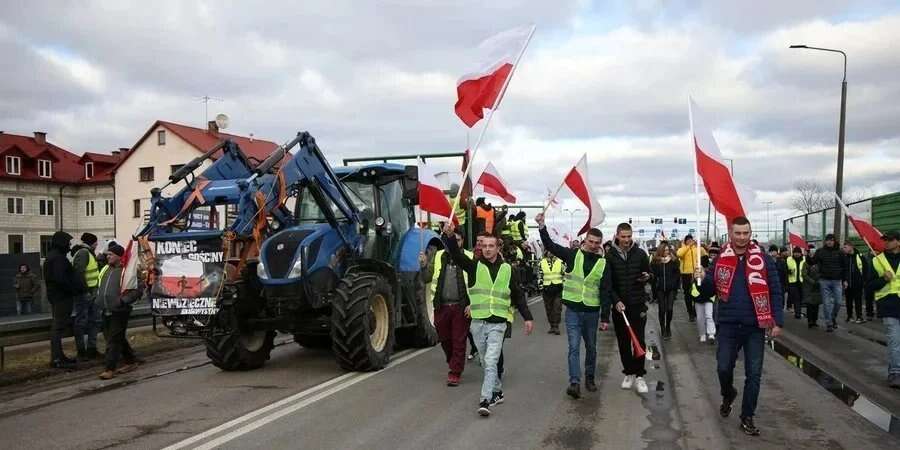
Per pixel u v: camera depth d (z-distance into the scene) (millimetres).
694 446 5590
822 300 13469
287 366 9945
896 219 15977
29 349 11359
